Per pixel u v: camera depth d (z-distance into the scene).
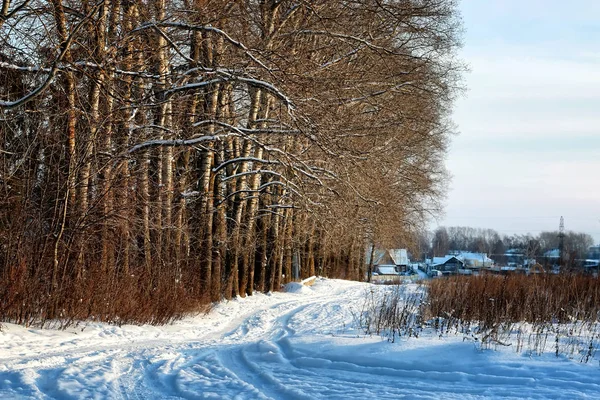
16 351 11.59
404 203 42.41
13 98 17.11
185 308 20.44
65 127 17.19
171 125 21.09
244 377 9.42
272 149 22.03
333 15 24.81
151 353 11.78
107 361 10.58
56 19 16.09
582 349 10.63
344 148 23.64
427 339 11.87
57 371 9.35
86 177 16.73
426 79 30.06
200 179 24.62
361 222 36.31
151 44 19.72
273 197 32.00
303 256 41.72
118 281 18.02
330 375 9.32
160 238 21.03
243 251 28.52
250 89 25.58
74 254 16.62
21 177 16.73
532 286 19.02
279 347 11.98
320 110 22.62
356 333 13.80
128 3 18.92
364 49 26.45
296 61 21.88
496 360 9.61
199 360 11.16
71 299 15.84
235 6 21.45
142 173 19.86
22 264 14.67
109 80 17.52
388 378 9.04
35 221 16.16
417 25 27.91
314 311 22.89
